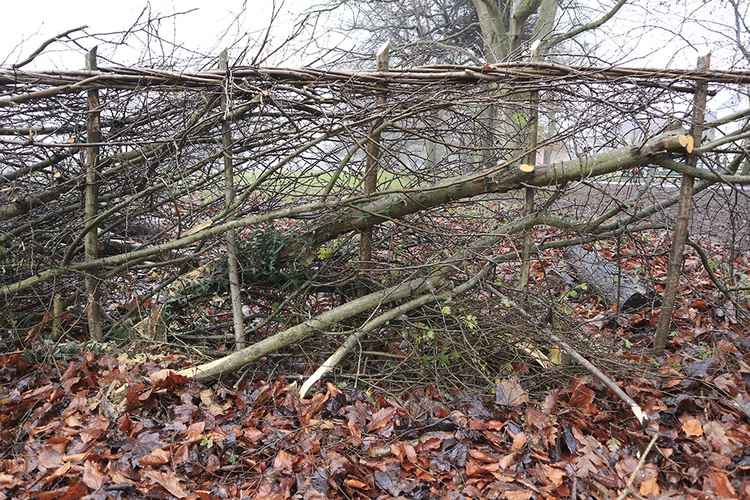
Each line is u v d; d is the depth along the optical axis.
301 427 2.76
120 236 4.00
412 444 2.69
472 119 3.62
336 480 2.42
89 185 3.45
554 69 3.33
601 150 3.56
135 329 3.56
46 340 3.46
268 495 2.30
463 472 2.51
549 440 2.69
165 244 3.39
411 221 3.75
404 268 3.34
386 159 3.54
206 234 3.33
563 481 2.44
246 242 3.63
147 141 3.37
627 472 2.48
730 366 3.47
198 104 3.37
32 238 3.49
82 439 2.58
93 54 3.20
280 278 3.67
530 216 3.53
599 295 4.76
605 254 5.61
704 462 2.50
